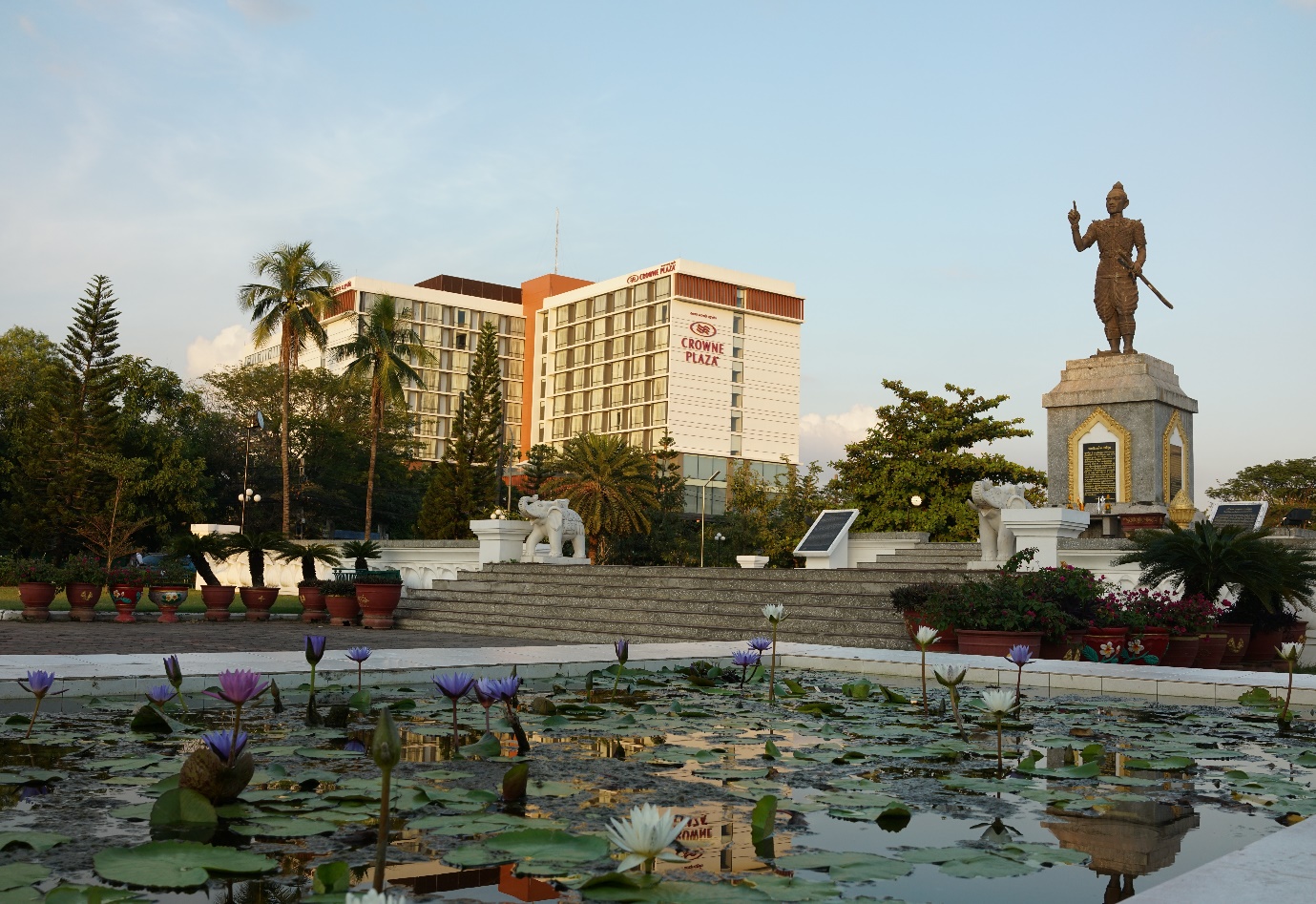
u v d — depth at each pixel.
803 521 46.97
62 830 2.88
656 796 3.50
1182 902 2.12
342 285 90.00
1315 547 14.21
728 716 5.72
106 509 33.56
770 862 2.67
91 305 35.03
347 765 3.99
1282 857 2.52
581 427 92.25
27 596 15.71
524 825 3.00
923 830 3.09
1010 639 9.79
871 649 9.85
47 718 5.14
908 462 28.36
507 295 103.00
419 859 2.65
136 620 16.31
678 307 85.50
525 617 14.94
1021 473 28.53
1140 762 4.34
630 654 8.80
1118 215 20.50
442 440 93.38
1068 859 2.74
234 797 3.25
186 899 2.27
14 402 40.78
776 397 90.38
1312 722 5.93
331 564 21.00
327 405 52.84
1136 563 13.74
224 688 3.23
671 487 56.09
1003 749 4.72
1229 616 11.90
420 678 6.94
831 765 4.21
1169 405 19.33
